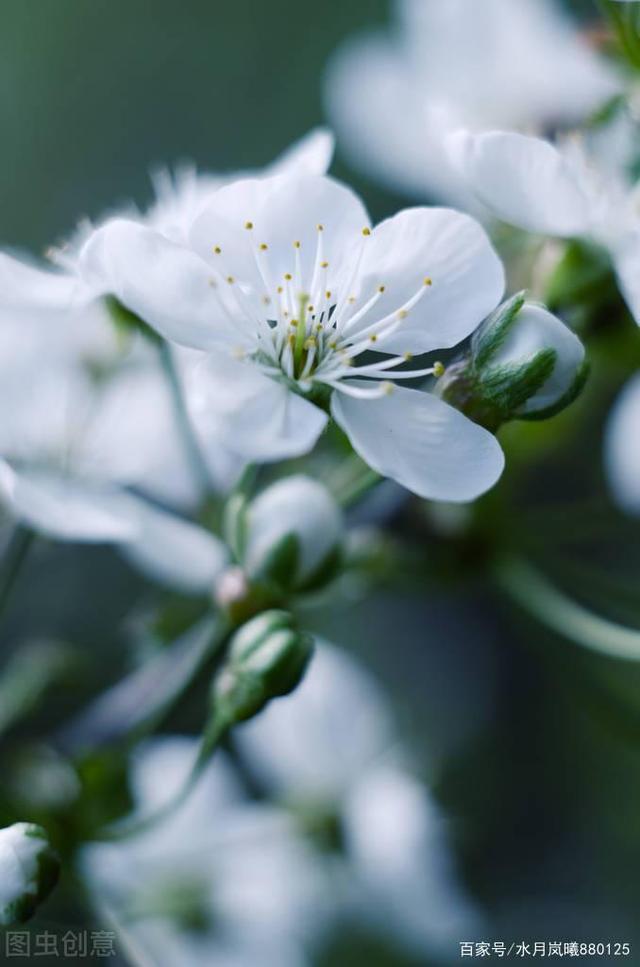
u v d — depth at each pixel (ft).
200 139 0.87
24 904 0.59
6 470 0.61
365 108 0.74
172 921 0.69
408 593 0.73
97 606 0.79
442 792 0.76
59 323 0.68
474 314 0.59
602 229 0.63
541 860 0.76
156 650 0.69
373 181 0.82
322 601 0.70
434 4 0.73
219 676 0.62
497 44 0.73
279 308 0.60
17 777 0.66
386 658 0.80
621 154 0.65
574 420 0.72
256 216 0.59
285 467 0.68
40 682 0.68
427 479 0.58
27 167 0.87
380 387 0.60
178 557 0.67
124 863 0.68
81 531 0.64
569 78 0.72
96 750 0.66
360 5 0.87
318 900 0.72
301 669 0.61
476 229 0.59
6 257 0.61
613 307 0.63
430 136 0.74
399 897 0.73
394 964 0.72
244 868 0.71
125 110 0.87
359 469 0.67
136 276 0.58
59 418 0.68
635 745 0.71
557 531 0.70
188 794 0.63
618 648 0.67
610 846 0.76
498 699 0.79
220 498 0.68
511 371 0.59
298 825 0.72
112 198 0.87
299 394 0.59
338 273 0.60
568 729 0.78
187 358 0.66
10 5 0.88
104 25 0.88
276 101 0.87
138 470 0.68
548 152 0.60
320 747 0.73
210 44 0.88
